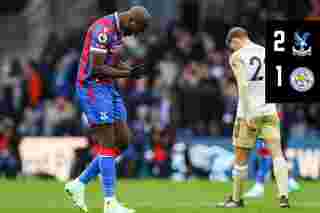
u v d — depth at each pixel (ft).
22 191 139.03
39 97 219.61
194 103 202.69
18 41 270.46
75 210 102.99
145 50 223.51
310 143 185.78
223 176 184.24
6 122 187.42
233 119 194.59
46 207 108.68
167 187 149.38
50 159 188.34
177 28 233.96
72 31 244.22
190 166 185.37
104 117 94.32
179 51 224.53
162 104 197.26
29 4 278.67
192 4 245.86
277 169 105.81
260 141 134.62
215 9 250.98
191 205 111.65
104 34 93.76
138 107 196.44
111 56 95.40
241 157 107.45
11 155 185.37
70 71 218.18
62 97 206.28
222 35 236.63
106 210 94.58
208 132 195.62
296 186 141.90
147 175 185.26
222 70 213.25
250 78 105.70
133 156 183.73
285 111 198.59
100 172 95.96
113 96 95.86
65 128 199.31
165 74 215.51
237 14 243.81
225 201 108.68
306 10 240.12
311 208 105.19
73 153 182.70
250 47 106.32
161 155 184.24
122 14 95.50
